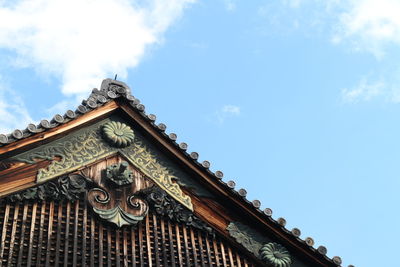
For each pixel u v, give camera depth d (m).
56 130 17.05
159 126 18.14
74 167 16.94
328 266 17.80
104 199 16.80
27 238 15.53
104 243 16.23
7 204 15.84
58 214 16.19
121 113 18.30
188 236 17.31
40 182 16.30
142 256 16.36
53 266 15.41
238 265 17.36
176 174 17.97
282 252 17.69
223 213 17.83
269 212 17.81
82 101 18.19
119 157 17.75
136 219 16.72
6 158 16.33
